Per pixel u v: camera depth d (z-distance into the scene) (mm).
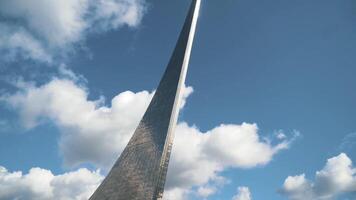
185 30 48312
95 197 45656
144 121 45969
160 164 37406
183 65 44125
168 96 43688
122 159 45125
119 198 40781
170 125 40031
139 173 39969
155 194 35688
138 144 43875
